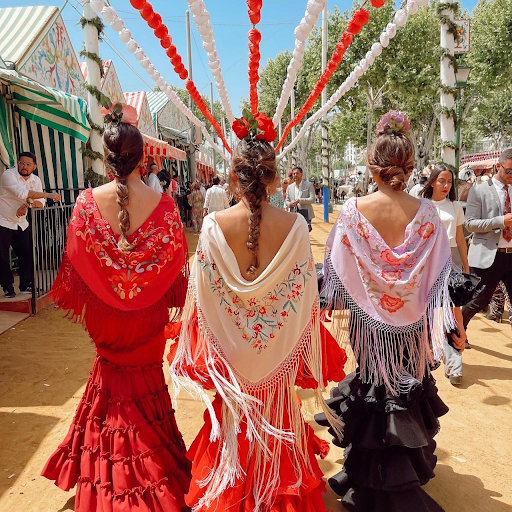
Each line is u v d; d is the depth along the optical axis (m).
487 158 33.09
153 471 2.19
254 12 2.85
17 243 6.12
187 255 2.40
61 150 8.65
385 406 2.17
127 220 2.15
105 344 2.29
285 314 1.97
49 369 4.27
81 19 7.04
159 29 2.87
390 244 2.16
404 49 17.44
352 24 3.18
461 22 6.16
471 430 3.28
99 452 2.25
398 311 2.15
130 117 2.36
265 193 1.95
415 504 2.16
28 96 7.37
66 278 2.24
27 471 2.77
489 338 5.22
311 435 2.40
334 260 2.21
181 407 3.61
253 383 2.00
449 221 3.96
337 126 28.45
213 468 2.02
